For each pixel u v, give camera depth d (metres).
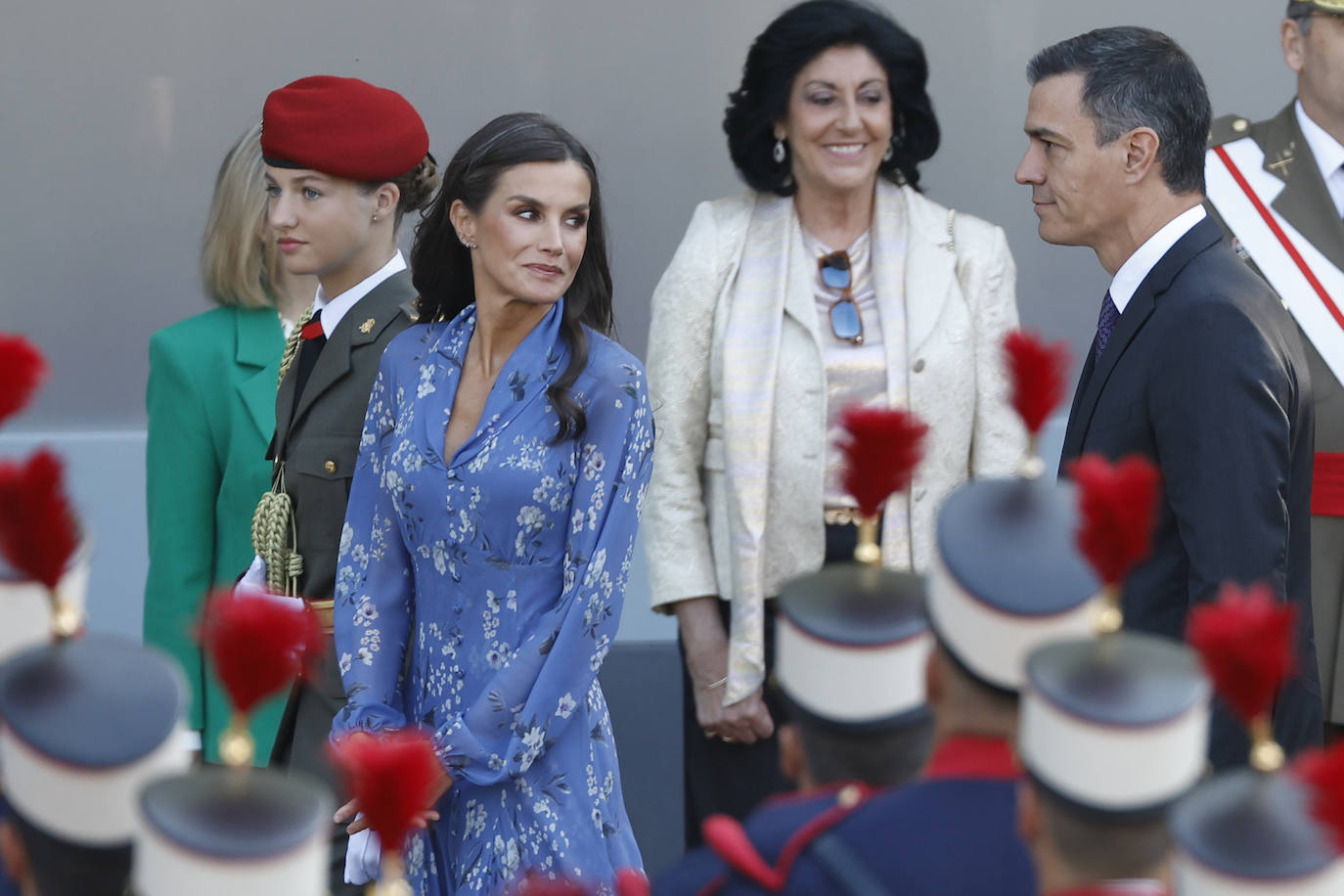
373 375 12.23
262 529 12.35
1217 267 11.39
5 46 17.62
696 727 13.60
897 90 13.23
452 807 10.80
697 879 6.16
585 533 10.62
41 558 5.35
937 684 5.92
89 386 18.09
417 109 18.02
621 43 18.11
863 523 6.34
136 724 5.29
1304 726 11.51
